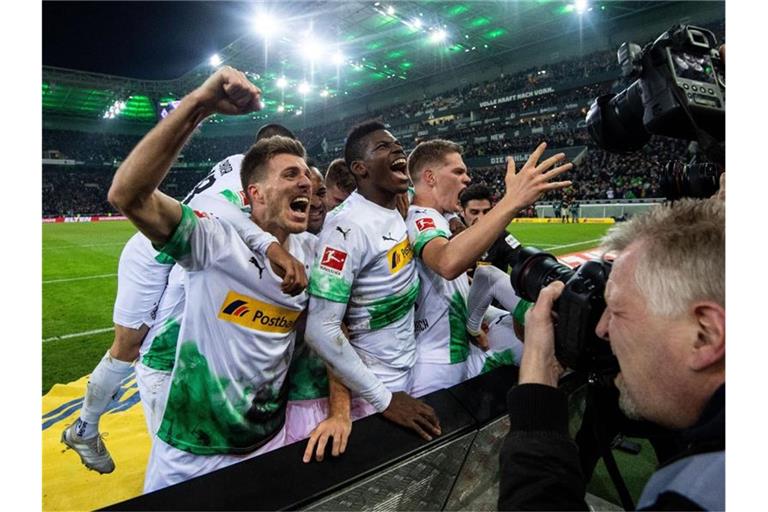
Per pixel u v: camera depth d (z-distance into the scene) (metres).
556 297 0.97
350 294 1.58
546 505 0.74
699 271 0.66
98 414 2.41
